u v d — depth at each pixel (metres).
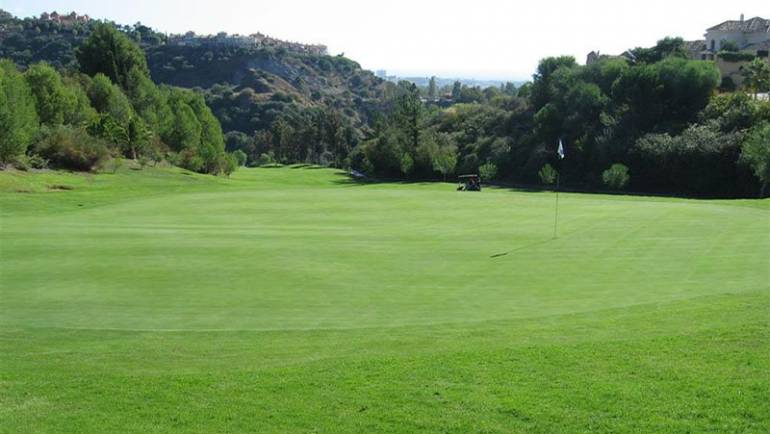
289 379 9.77
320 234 27.55
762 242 23.47
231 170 88.62
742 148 61.44
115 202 42.72
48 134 61.19
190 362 11.18
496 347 11.20
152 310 15.33
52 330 13.62
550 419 8.08
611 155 75.56
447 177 93.38
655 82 78.44
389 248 24.00
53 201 42.94
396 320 14.23
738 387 8.72
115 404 9.00
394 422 8.17
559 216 33.22
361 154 111.00
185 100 92.88
